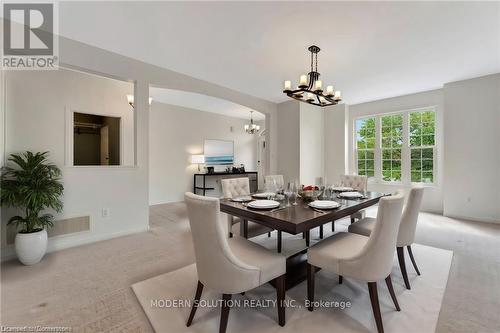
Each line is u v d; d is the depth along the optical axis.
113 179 3.16
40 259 2.43
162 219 4.22
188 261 2.46
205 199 1.34
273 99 5.28
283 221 1.62
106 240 3.06
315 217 1.71
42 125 3.14
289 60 3.20
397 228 1.55
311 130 5.55
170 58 3.15
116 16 2.28
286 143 5.46
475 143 3.96
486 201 3.89
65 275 2.14
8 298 1.78
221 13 2.22
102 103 3.90
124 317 1.59
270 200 2.32
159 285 1.98
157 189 5.87
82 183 2.93
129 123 4.28
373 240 1.44
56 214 2.74
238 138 7.66
